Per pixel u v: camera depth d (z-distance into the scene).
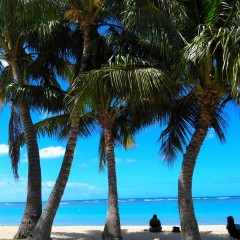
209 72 10.88
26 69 16.39
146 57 12.25
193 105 13.20
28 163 15.09
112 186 14.69
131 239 16.42
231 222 14.02
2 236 16.77
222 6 10.66
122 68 10.70
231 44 9.58
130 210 60.84
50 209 12.88
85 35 13.66
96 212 61.62
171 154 13.66
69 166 13.19
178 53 10.55
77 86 11.48
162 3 10.75
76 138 13.31
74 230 19.55
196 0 10.90
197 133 11.44
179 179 11.45
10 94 13.76
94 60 14.18
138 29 10.45
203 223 33.06
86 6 13.41
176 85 11.15
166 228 20.81
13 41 15.33
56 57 15.48
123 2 12.37
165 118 13.09
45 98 13.56
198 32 10.36
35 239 12.70
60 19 14.44
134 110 13.95
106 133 15.11
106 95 11.20
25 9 11.52
